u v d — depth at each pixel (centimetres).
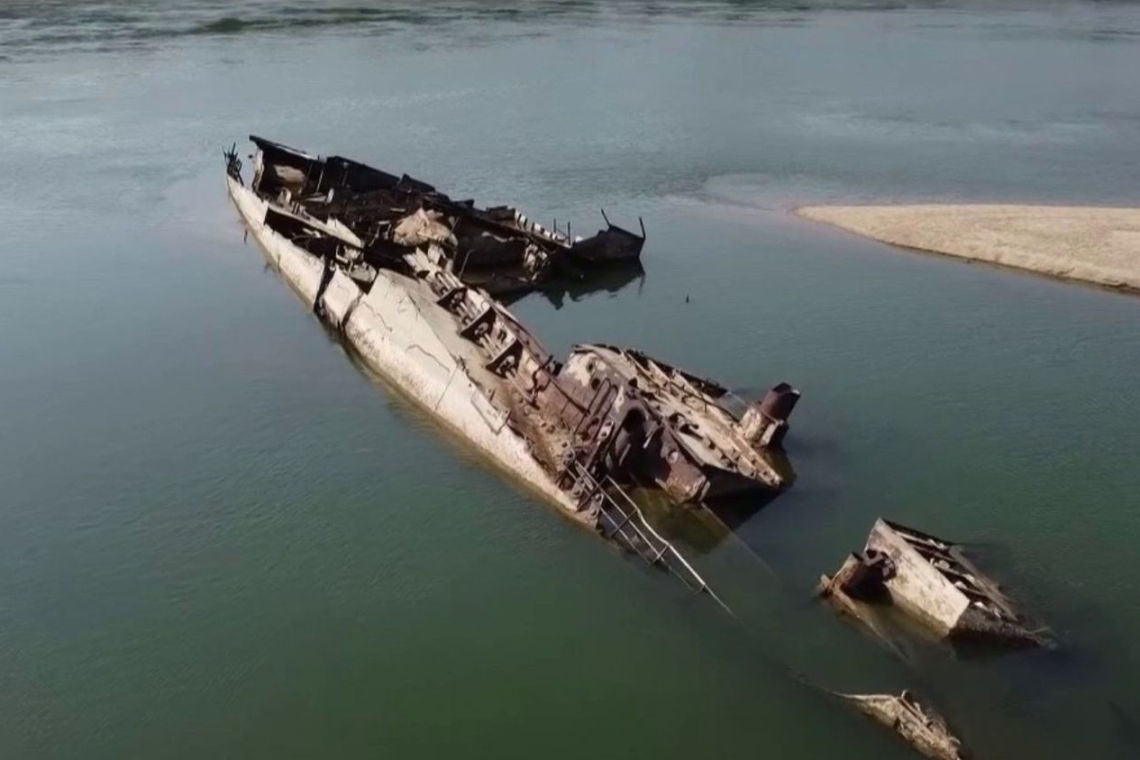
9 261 4147
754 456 2653
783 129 7069
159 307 3728
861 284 4181
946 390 3209
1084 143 6862
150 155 5869
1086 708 1844
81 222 4678
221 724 1856
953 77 9306
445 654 2030
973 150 6625
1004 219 4956
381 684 1953
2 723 1852
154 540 2362
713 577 2216
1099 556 2350
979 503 2573
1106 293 4106
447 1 13238
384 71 8612
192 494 2541
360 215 4456
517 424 2714
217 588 2211
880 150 6562
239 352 3378
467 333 3209
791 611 2106
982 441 2888
